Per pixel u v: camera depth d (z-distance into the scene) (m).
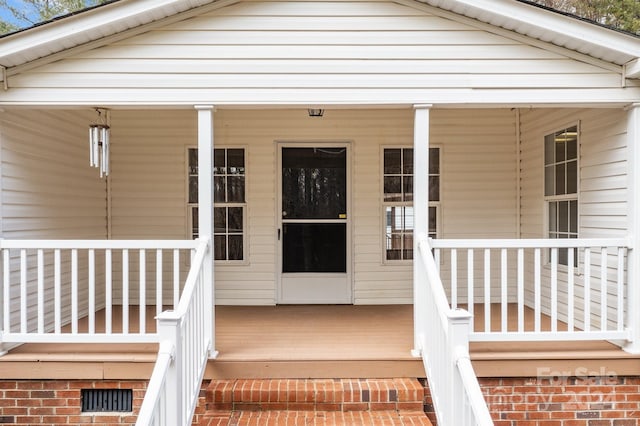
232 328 4.51
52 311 4.37
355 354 3.60
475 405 2.28
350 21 3.73
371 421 3.06
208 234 3.60
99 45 3.65
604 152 4.06
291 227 5.79
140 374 3.45
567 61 3.71
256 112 5.68
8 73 3.61
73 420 3.47
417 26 3.73
